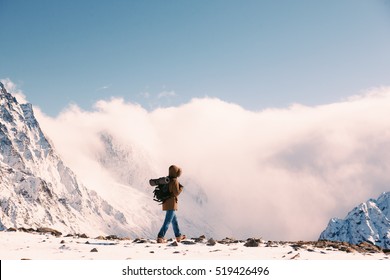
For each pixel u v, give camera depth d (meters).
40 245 15.18
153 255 13.27
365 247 17.70
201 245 16.06
